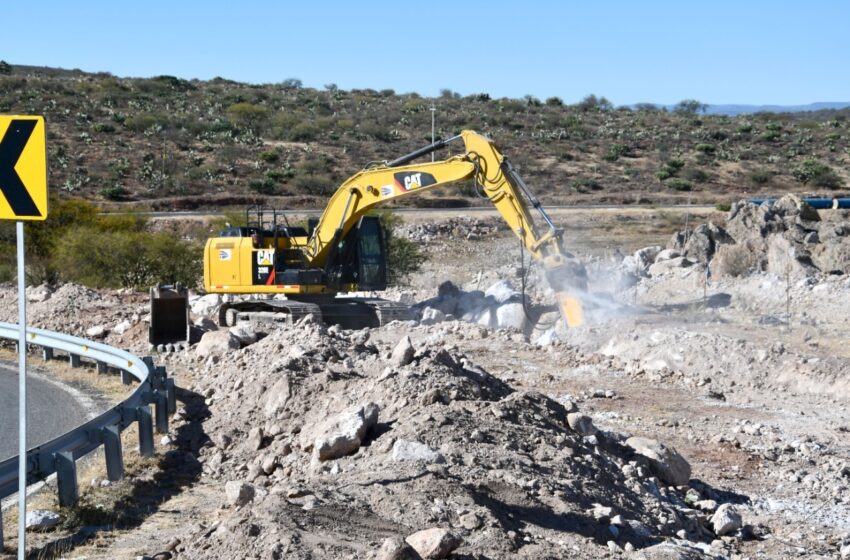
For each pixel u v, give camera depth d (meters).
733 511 9.82
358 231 24.42
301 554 6.96
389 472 8.99
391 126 107.81
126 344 22.16
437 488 8.59
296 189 75.38
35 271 33.72
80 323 24.16
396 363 12.88
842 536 9.81
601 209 67.62
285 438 11.59
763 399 16.38
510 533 7.79
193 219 59.16
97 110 101.62
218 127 96.88
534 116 119.38
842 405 15.91
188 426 13.01
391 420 10.91
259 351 15.67
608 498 9.55
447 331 22.11
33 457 9.35
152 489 10.72
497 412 11.05
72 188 70.56
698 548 8.63
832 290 24.39
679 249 31.91
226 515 8.70
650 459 11.37
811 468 12.34
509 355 19.73
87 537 8.97
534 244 21.41
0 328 21.33
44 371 19.48
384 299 26.56
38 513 9.27
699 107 155.50
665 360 18.48
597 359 18.98
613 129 109.81
